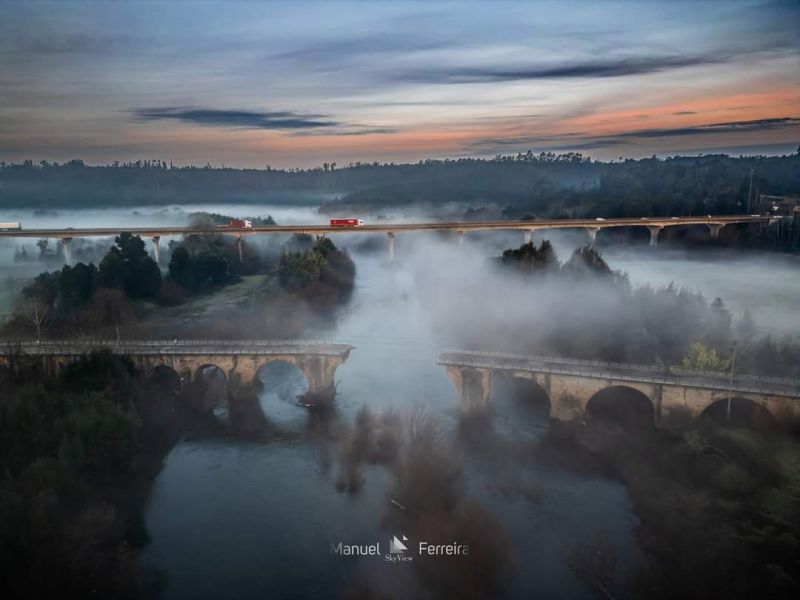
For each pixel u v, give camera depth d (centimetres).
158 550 10269
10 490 9550
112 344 16425
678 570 9188
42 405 12356
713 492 10644
